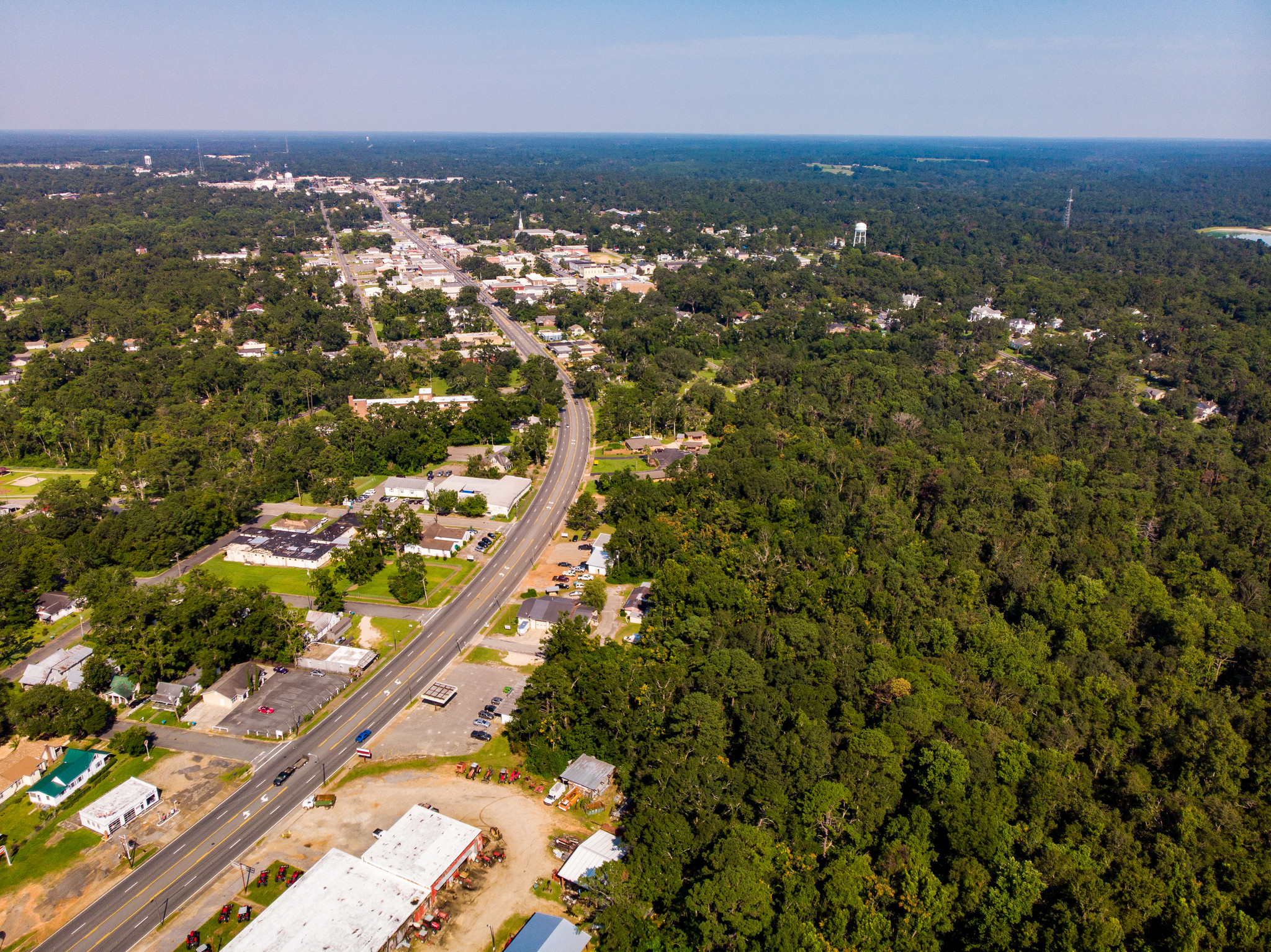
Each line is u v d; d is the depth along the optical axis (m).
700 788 138.00
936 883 118.00
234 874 134.50
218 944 121.19
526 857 139.25
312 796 152.50
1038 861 121.19
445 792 154.50
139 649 179.25
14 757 160.50
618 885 121.94
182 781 155.50
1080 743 153.50
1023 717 161.62
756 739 148.00
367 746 166.62
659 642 191.75
